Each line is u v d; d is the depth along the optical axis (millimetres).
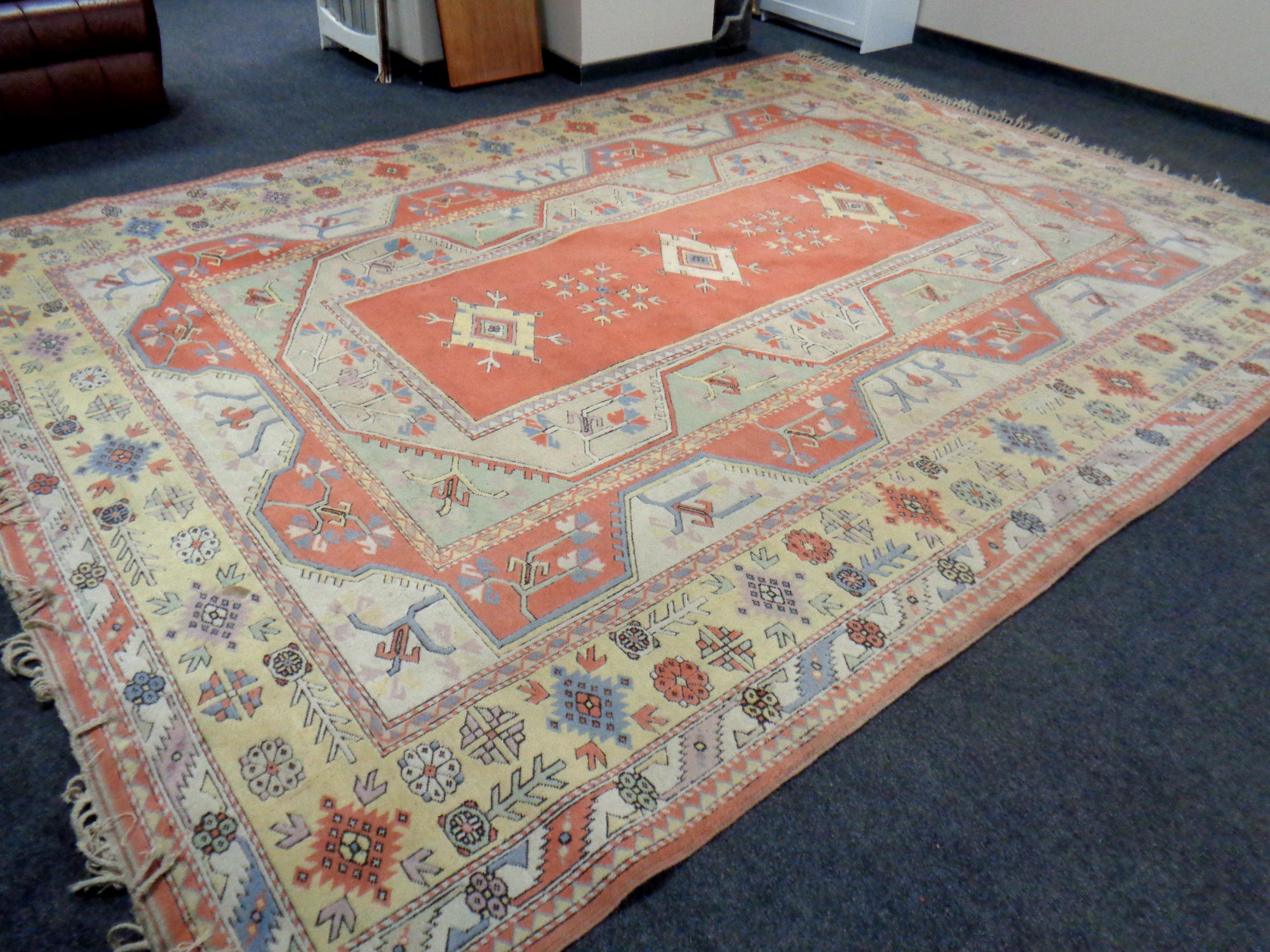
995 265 3100
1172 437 2367
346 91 4250
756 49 5082
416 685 1648
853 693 1689
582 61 4398
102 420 2229
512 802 1479
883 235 3264
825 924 1363
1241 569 2010
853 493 2135
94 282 2785
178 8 5094
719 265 3025
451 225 3197
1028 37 4828
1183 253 3223
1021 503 2135
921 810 1518
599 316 2736
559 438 2256
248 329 2596
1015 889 1416
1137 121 4371
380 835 1424
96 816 1442
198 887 1353
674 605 1837
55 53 3447
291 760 1518
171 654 1680
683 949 1324
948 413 2406
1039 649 1809
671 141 3928
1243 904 1410
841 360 2588
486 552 1932
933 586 1913
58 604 1771
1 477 2049
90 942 1304
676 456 2221
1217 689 1744
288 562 1877
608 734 1591
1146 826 1511
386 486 2080
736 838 1466
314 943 1291
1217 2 4090
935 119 4285
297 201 3305
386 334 2605
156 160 3559
